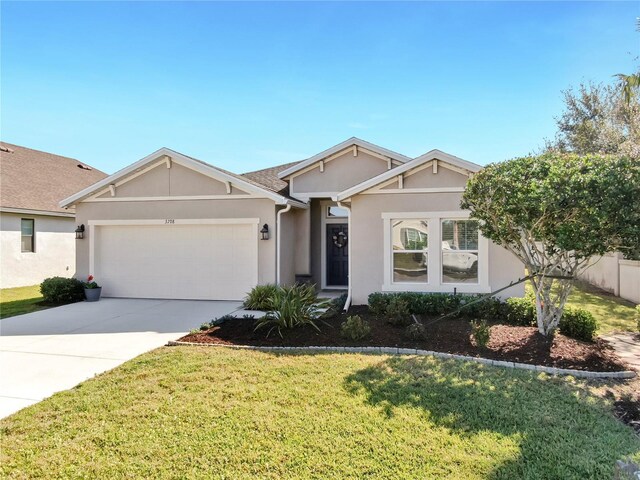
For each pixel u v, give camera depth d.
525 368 6.14
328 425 4.16
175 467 3.45
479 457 3.59
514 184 6.66
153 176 12.74
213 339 7.72
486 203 7.22
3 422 4.30
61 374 5.84
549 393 5.13
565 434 4.05
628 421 4.48
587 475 3.35
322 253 15.29
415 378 5.55
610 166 6.29
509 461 3.54
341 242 15.34
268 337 7.78
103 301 12.30
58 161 23.39
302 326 8.40
